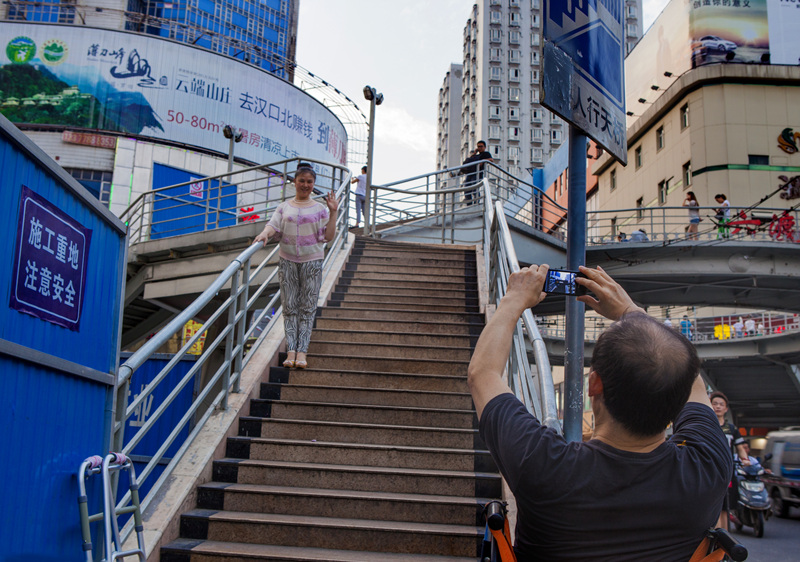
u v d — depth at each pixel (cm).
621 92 347
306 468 437
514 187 1633
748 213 3098
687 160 3525
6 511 212
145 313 1720
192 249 1296
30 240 227
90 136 3225
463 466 459
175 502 389
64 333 253
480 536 370
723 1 3559
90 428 275
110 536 252
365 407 525
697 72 3472
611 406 136
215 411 494
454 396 555
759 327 3148
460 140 10581
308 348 654
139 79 3331
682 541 132
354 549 375
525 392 409
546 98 277
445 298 838
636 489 132
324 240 606
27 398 226
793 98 3409
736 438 962
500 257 679
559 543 132
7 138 212
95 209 276
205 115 3431
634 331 140
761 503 963
